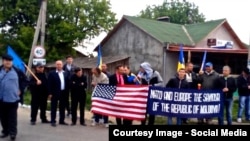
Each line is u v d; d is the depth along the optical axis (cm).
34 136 1005
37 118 1317
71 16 3597
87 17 3691
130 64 3111
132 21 3089
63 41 3456
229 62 2716
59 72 1181
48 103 1730
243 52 2517
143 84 1170
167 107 1073
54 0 3484
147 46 2955
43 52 1664
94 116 1212
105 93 1148
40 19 1777
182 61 1408
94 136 1030
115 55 3284
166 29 3238
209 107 1087
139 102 1098
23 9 3447
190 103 1070
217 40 3061
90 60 3256
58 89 1170
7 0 3509
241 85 1380
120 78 1163
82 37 3547
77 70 1193
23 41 3322
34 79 1182
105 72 1253
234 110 1798
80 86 1193
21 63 1257
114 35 3319
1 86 927
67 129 1121
